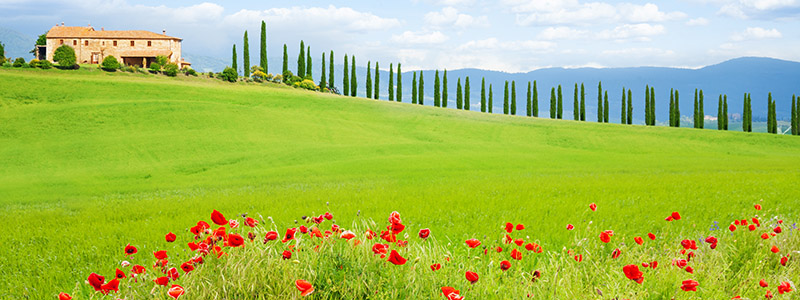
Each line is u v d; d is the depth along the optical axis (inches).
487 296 196.9
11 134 2048.5
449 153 2068.2
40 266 303.1
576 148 2583.7
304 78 4810.5
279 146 2116.1
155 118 2456.9
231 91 3585.1
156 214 559.8
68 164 1668.3
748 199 567.2
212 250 183.6
